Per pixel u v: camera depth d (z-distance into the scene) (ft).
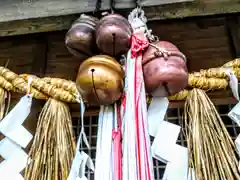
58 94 3.62
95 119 3.94
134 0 4.25
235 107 3.47
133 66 3.31
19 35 4.98
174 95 3.56
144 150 3.00
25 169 3.40
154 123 3.44
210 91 3.69
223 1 4.34
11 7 4.58
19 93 4.11
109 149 3.15
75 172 3.14
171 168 3.26
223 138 3.28
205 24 5.02
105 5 4.34
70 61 4.95
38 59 4.82
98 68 3.08
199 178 3.05
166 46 3.29
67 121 3.59
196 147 3.21
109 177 3.03
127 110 3.14
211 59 4.78
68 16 4.48
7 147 3.55
